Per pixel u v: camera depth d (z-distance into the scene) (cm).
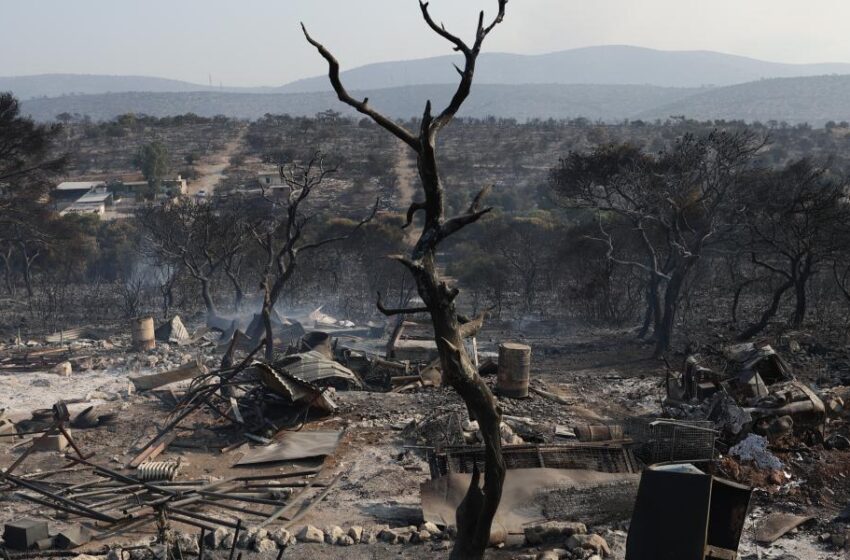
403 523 1435
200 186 13238
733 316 4003
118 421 2194
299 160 13950
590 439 1697
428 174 980
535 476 1467
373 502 1545
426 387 2575
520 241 6144
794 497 1477
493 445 1036
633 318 4700
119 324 4341
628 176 3703
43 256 5991
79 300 5381
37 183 4688
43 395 2559
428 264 995
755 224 3806
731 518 1072
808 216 3581
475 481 1069
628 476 1484
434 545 1318
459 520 1080
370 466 1756
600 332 4297
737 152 3497
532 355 3547
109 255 6731
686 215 4212
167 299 5334
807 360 2872
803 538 1312
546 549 1291
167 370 2931
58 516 1510
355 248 5878
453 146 19462
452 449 1578
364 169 14288
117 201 11294
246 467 1803
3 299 5541
